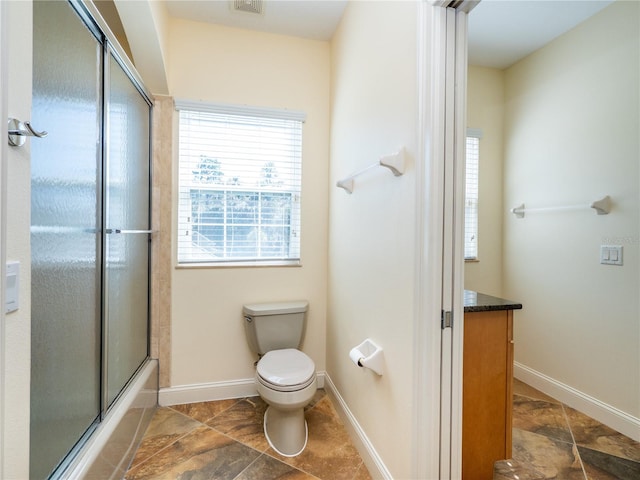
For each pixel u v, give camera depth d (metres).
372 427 1.56
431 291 1.14
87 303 1.25
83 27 1.18
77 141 1.15
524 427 1.66
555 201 1.81
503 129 2.08
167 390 2.15
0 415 0.65
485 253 2.01
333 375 2.23
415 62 1.20
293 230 2.40
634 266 1.51
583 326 1.71
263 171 2.34
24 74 0.72
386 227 1.45
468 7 1.13
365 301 1.68
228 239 2.29
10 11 0.67
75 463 1.11
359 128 1.79
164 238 2.13
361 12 1.78
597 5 1.59
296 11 2.08
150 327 2.12
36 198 0.93
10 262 0.69
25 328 0.74
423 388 1.16
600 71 1.63
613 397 1.59
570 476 1.39
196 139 2.21
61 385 1.08
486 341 1.36
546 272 1.86
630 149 1.51
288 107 2.34
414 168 1.20
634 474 1.39
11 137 0.68
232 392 2.26
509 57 1.98
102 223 1.35
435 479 1.16
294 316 2.19
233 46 2.24
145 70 1.96
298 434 1.71
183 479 1.49
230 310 2.25
